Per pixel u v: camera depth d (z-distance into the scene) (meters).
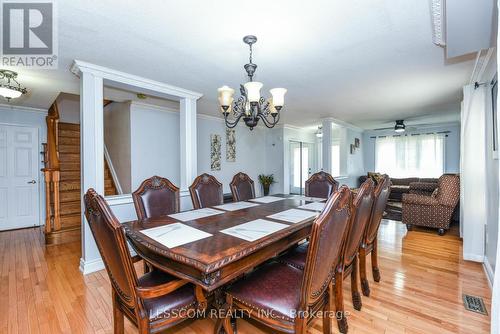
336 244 1.30
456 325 1.74
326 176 3.47
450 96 3.84
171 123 4.92
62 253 3.17
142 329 1.20
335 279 1.65
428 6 1.62
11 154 4.39
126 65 2.61
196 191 2.79
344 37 2.04
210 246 1.34
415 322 1.78
